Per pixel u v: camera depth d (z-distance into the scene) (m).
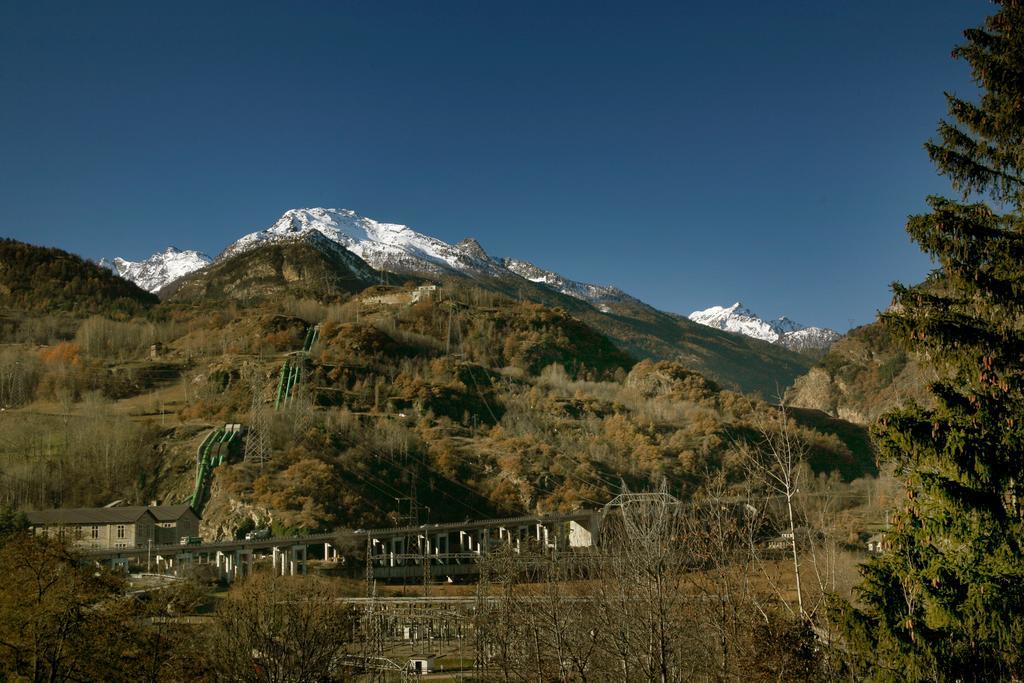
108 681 47.41
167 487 165.38
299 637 68.88
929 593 26.58
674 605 34.34
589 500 170.38
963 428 25.19
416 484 177.88
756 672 30.64
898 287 27.47
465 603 92.81
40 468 162.12
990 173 27.55
